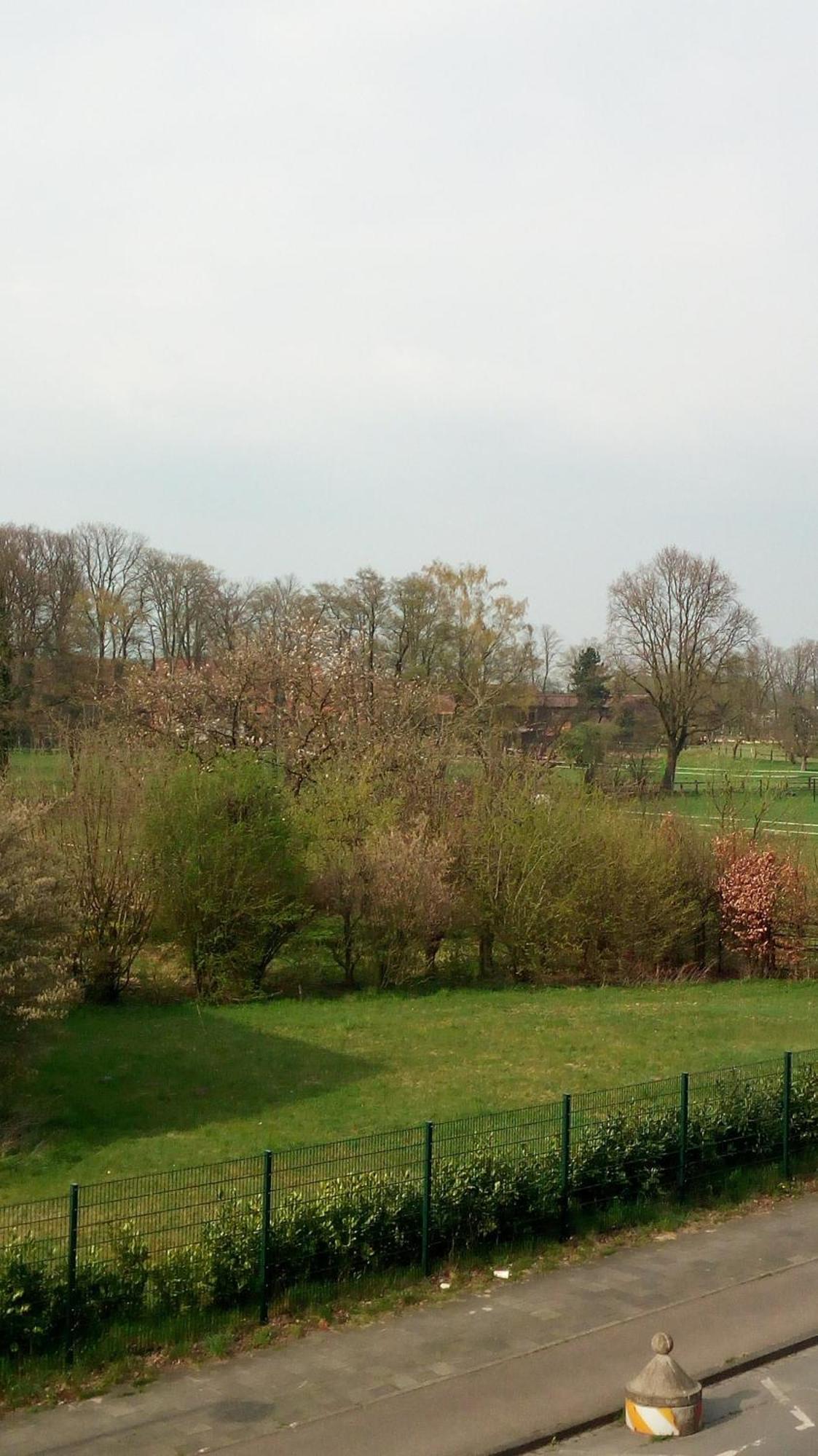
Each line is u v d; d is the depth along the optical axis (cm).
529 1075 2256
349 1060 2381
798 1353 1114
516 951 3425
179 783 3077
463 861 3478
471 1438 938
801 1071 1775
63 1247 1173
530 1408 989
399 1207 1292
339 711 4488
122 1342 1088
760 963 3631
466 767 4006
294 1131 1873
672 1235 1436
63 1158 1747
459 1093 2117
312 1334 1141
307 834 3238
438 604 6028
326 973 3381
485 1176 1364
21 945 1878
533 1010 2956
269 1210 1190
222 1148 1783
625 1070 2302
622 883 3491
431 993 3209
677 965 3644
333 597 6222
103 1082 2184
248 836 3045
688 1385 970
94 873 2878
